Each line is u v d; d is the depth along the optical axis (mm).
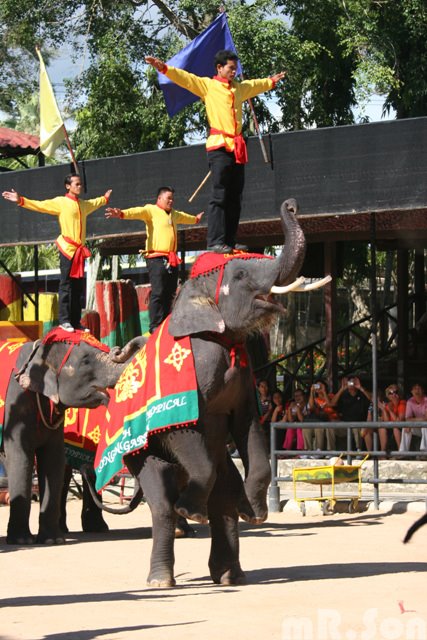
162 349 8430
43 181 16891
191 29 26719
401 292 20953
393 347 24000
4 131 20562
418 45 25344
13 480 12125
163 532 8570
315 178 14055
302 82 25781
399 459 17016
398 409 16844
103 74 25688
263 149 13891
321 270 21250
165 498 8562
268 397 19141
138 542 12180
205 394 8211
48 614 7293
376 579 8711
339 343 23422
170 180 15188
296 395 18219
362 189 13789
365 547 11094
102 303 19266
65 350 11977
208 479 8250
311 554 10570
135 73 26359
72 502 17234
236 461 17188
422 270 23672
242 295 8125
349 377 18094
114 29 26406
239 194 9320
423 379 20844
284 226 7926
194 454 8234
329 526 13195
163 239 12133
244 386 8391
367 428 15570
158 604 7652
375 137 13727
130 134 26078
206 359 8219
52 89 15180
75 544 12039
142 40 26500
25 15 27188
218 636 6375
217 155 9172
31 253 41031
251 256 8234
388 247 21344
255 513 8422
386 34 24953
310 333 37812
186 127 25656
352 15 25328
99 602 7793
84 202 13156
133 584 8773
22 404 12141
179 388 8188
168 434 8297
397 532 12477
